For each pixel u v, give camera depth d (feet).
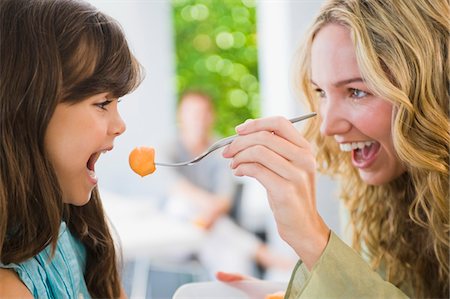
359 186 4.28
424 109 3.39
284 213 2.83
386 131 3.49
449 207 3.56
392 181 4.06
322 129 3.61
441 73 3.42
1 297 2.66
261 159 2.79
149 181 10.67
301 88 4.17
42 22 2.79
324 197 8.32
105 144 2.93
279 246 10.72
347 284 2.85
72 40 2.79
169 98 12.53
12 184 2.76
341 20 3.42
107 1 11.89
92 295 3.59
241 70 15.23
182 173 10.16
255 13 15.14
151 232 7.72
